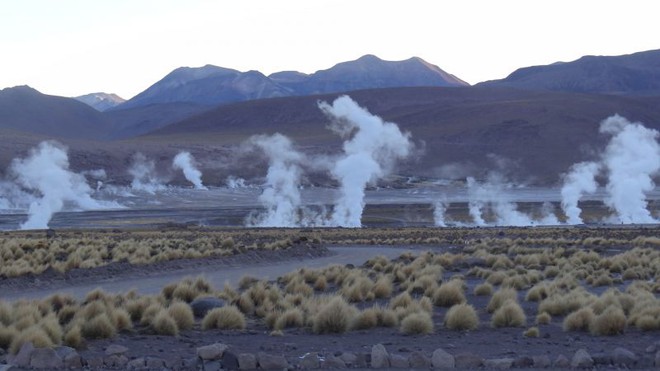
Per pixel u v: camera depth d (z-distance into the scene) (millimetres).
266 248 52750
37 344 15664
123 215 119000
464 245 63844
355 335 19438
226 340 18422
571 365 15438
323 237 75188
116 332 18703
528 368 15289
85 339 17719
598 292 29797
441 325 21141
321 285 30781
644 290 26328
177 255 44344
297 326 20812
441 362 15375
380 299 27609
